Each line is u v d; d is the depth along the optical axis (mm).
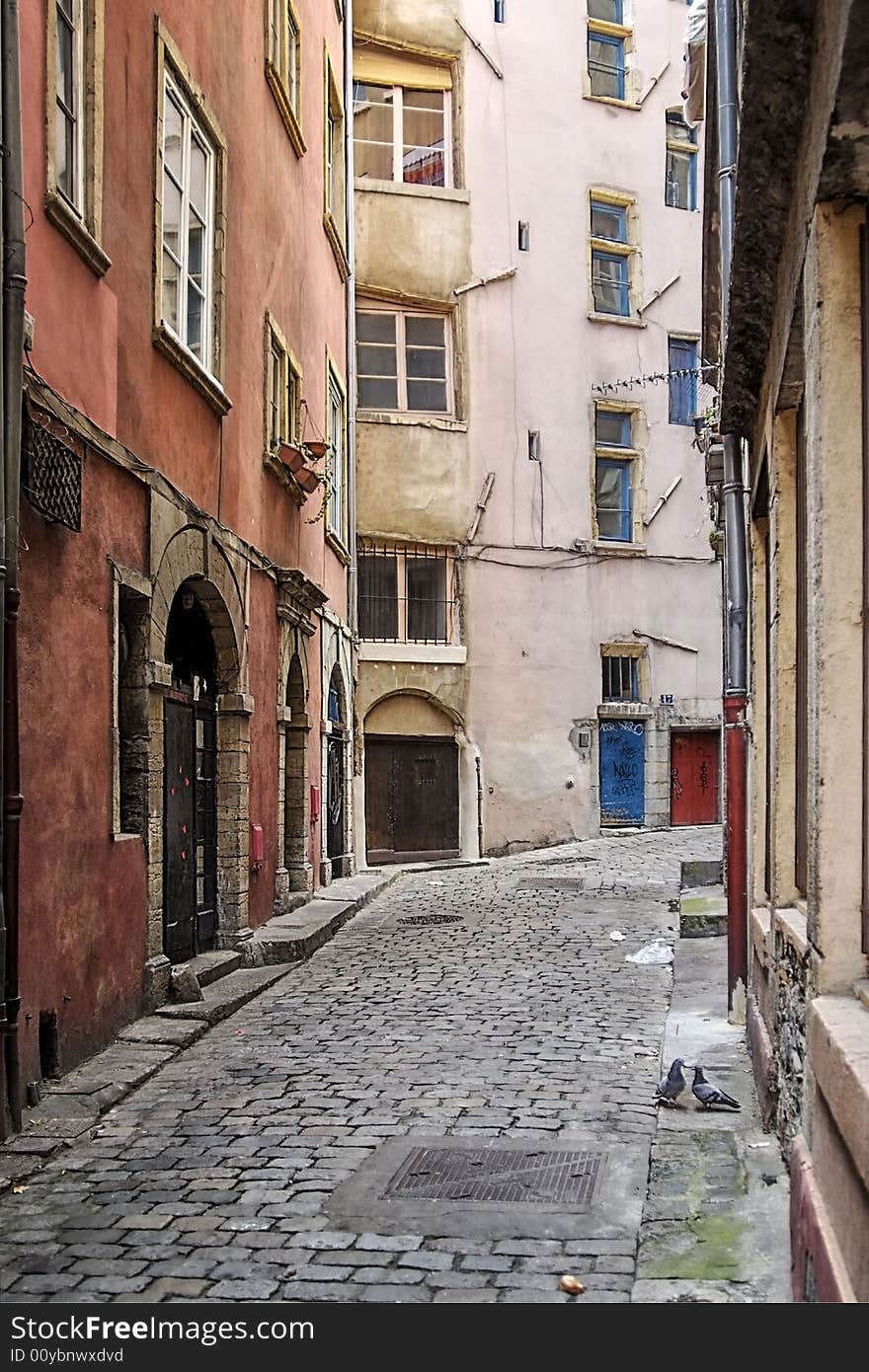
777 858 5746
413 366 24062
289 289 15289
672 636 26078
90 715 8117
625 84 26656
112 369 8656
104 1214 5273
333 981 11102
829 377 3650
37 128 7328
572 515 25000
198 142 11336
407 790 23188
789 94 3883
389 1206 5238
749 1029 7559
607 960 11703
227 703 12297
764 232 4832
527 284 24906
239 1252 4793
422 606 23656
